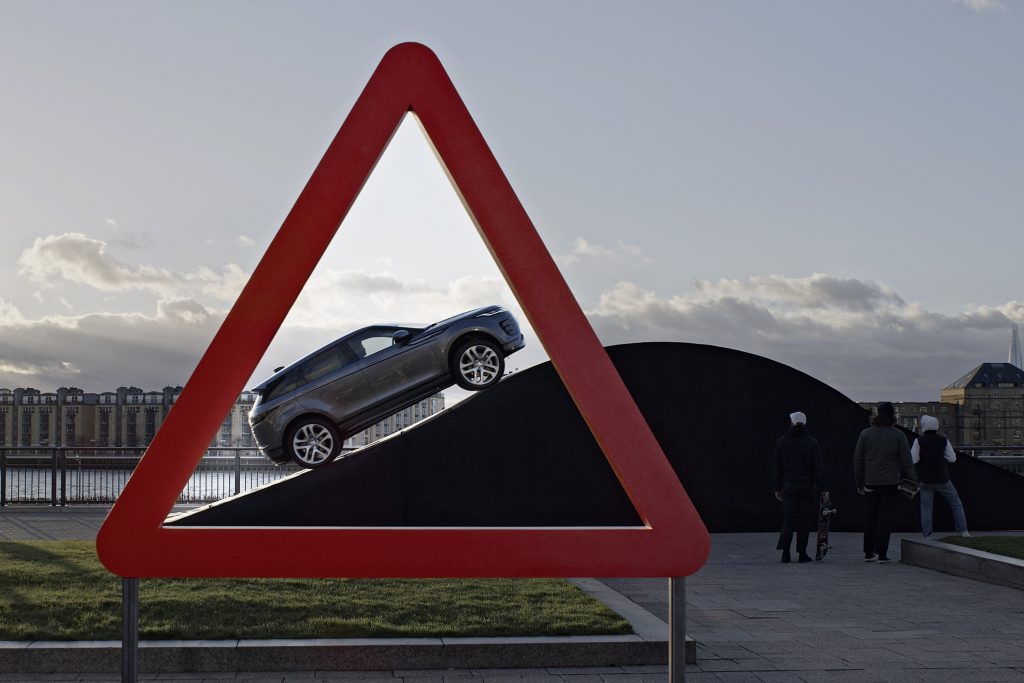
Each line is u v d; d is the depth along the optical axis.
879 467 12.35
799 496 12.46
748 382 15.95
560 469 14.57
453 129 3.59
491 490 14.33
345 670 6.21
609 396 3.56
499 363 13.98
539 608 7.53
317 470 13.69
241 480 19.94
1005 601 9.23
